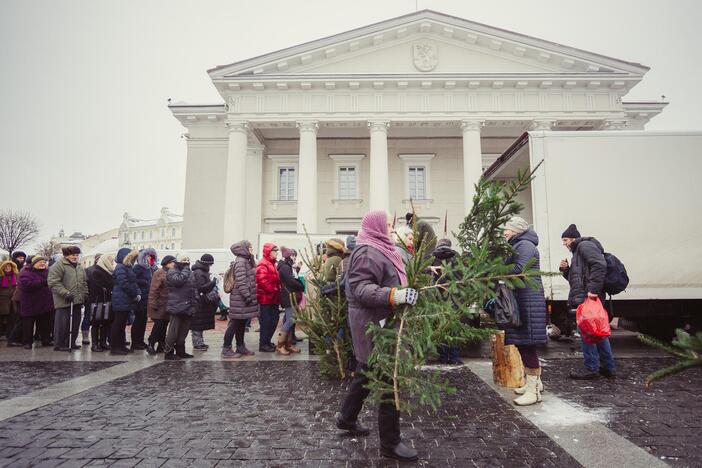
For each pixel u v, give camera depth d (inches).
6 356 302.2
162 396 190.1
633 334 410.9
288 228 1002.7
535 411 164.4
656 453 123.9
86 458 123.5
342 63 898.1
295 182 1024.9
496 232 178.4
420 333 114.5
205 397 188.2
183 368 254.1
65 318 324.5
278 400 183.0
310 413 164.6
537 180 283.1
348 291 125.1
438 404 110.3
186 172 986.1
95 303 315.0
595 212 280.4
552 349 316.5
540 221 280.7
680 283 275.1
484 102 860.0
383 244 123.9
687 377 219.8
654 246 277.7
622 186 281.7
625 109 964.0
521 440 134.6
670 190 280.5
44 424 152.7
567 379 217.5
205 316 330.3
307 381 218.7
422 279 119.5
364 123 885.8
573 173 283.3
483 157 1008.9
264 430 145.6
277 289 315.0
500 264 125.0
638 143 284.0
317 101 871.1
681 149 283.4
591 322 204.5
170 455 125.3
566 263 234.5
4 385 212.2
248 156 1002.7
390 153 1018.1
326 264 244.5
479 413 162.7
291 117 868.0
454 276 135.4
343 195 1015.6
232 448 130.0
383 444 121.3
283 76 856.9
